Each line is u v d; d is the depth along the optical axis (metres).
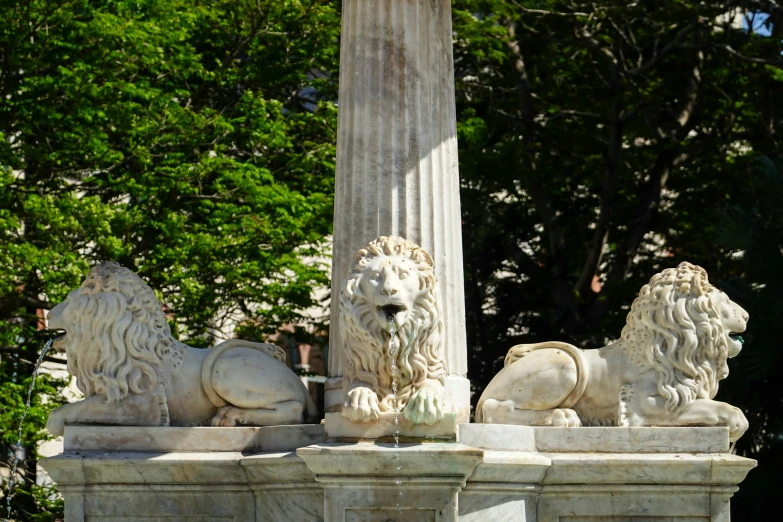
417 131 11.84
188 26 21.91
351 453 9.91
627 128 28.41
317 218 21.33
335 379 11.54
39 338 19.72
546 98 28.69
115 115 19.94
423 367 10.77
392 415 10.39
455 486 9.97
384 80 11.90
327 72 24.98
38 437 18.73
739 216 20.42
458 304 11.73
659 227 28.75
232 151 22.64
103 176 21.11
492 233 27.97
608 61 27.33
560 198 29.20
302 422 11.72
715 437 11.37
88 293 11.72
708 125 28.22
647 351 11.70
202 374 11.78
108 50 20.05
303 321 22.70
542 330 27.27
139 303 11.78
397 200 11.67
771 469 20.52
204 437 11.42
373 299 10.64
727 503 11.15
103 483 11.23
